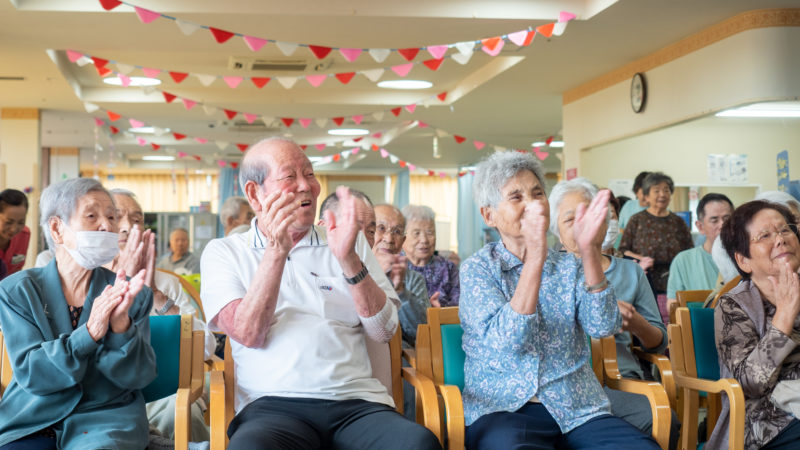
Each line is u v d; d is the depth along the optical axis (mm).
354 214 2025
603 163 6648
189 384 2238
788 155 5152
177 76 5602
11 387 2047
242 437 1828
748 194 5391
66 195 2088
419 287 3201
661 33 5312
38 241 8016
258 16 4730
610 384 2391
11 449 1938
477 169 2396
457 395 2074
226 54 6145
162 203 14562
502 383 2172
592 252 2107
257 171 2150
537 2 4863
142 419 2100
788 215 2406
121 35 5301
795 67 4848
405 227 3420
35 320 2037
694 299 3291
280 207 1940
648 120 5906
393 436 1916
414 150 11047
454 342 2410
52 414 1996
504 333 2070
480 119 8562
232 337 2057
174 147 10883
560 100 7543
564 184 2881
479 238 13203
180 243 6422
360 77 6957
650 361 2633
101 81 7281
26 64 6145
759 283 2422
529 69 6285
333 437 2027
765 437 2254
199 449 2129
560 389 2148
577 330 2236
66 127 9250
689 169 5648
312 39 5293
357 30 5082
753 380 2240
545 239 2012
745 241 2402
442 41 5395
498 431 2047
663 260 5180
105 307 1964
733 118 5320
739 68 4938
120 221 3115
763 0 4648
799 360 2309
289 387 2051
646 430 2416
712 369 2582
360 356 2178
